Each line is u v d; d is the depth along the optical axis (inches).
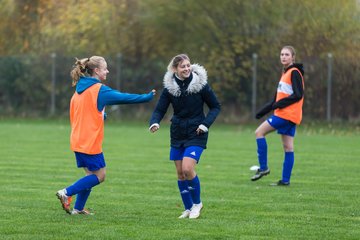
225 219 800.9
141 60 2600.9
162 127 2352.4
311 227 756.0
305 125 2434.8
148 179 1137.4
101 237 700.7
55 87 2657.5
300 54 2556.6
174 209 866.8
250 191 1017.5
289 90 1086.4
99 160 798.5
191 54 2632.9
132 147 1668.3
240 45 2549.2
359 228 751.7
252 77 2532.0
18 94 2689.5
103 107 797.9
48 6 2942.9
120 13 2795.3
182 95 794.8
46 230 730.8
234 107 2549.2
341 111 2437.3
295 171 1258.6
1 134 1978.3
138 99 788.0
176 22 2672.2
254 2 2576.3
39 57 2669.8
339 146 1748.3
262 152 1104.2
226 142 1828.2
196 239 694.5
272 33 2568.9
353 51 2522.1
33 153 1513.3
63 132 2071.9
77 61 806.5
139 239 692.1
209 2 2591.0
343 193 1000.2
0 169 1248.8
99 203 906.1
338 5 2593.5
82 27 2807.6
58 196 794.8
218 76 2564.0
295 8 2586.1
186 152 794.8
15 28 3046.3
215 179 1147.3
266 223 776.9
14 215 815.1
